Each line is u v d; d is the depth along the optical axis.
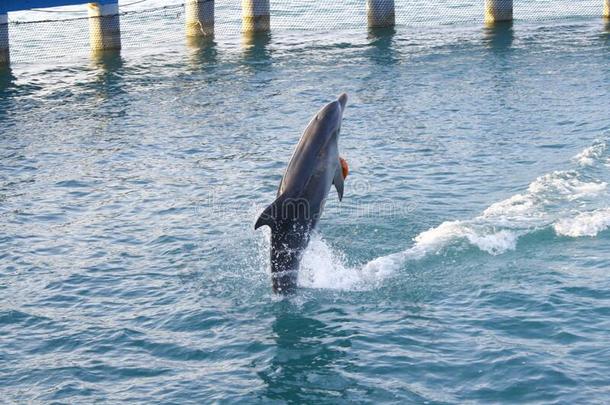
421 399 14.41
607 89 35.03
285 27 53.97
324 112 17.34
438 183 25.09
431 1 61.41
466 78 38.38
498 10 52.03
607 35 46.59
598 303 17.28
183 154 29.05
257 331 16.97
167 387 15.11
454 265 19.42
